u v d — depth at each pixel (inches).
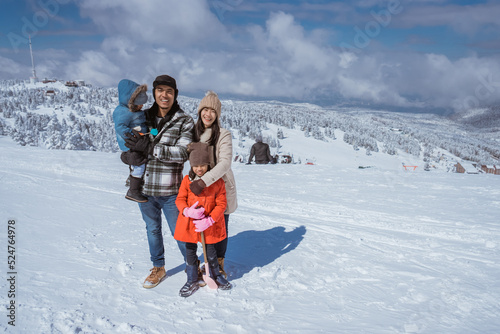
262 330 88.5
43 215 192.9
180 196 111.3
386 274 126.1
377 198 267.9
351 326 90.9
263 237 171.9
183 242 111.9
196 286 112.3
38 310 91.3
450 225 192.7
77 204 227.0
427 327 90.1
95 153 638.5
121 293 106.1
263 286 115.6
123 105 108.4
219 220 115.0
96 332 84.4
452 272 128.2
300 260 139.5
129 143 104.8
